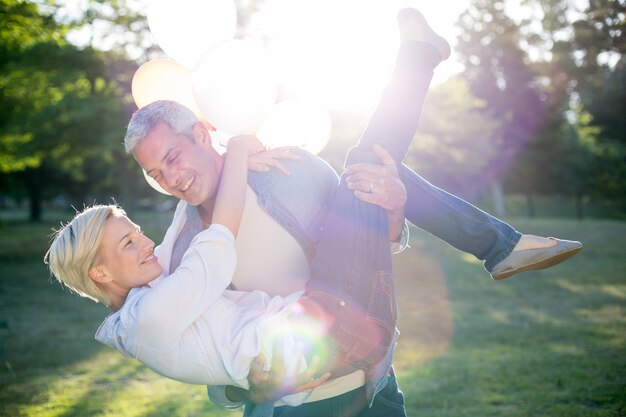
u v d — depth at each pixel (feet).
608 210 152.35
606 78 56.34
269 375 6.52
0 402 18.34
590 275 45.80
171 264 7.69
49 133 58.85
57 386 20.04
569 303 34.17
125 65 60.80
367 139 7.65
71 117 56.49
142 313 6.30
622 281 42.37
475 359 22.18
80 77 58.13
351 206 7.05
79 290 7.18
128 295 6.97
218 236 6.61
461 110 70.54
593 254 58.75
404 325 29.14
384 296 6.95
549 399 17.28
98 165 88.22
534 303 34.73
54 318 32.78
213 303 6.62
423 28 7.89
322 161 7.79
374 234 7.00
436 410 16.72
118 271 6.98
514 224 85.30
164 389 19.80
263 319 6.58
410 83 7.75
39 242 81.46
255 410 7.18
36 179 131.85
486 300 36.50
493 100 115.03
